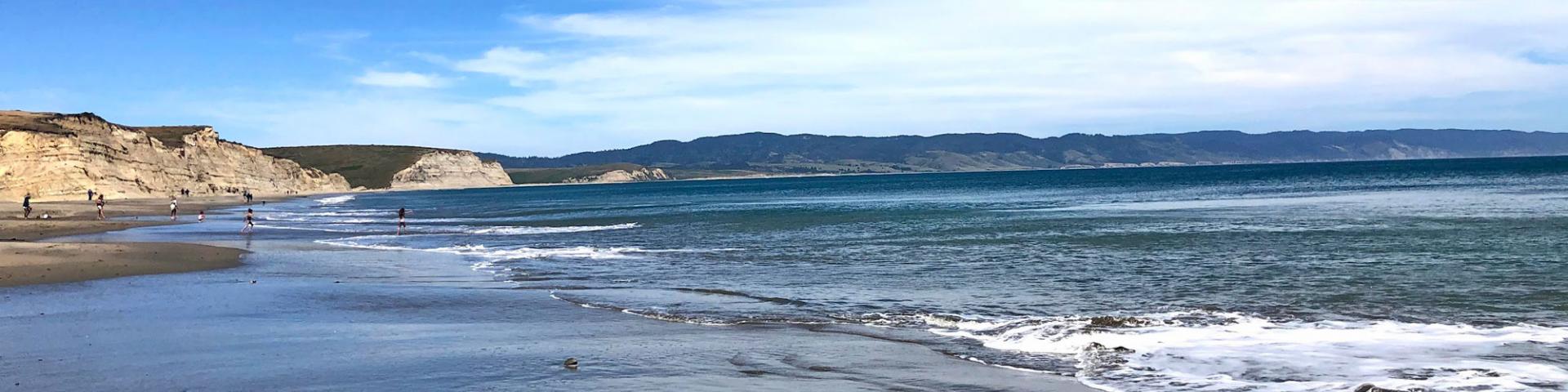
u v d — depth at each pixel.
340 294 18.69
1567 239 27.84
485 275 23.34
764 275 23.03
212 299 17.70
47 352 11.73
